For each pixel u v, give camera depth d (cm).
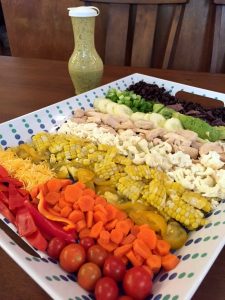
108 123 81
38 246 48
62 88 102
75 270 45
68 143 71
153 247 47
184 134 75
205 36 146
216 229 48
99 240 48
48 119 81
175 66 156
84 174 64
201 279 37
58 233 50
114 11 130
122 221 51
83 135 76
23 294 41
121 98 94
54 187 58
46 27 175
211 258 40
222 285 42
